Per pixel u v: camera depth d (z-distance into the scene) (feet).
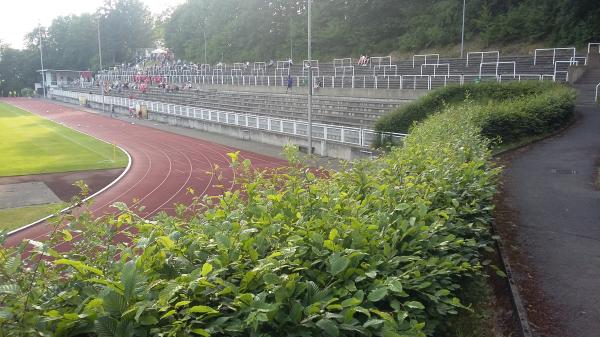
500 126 58.13
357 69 154.81
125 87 250.57
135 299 10.61
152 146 115.24
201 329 10.19
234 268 12.76
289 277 12.28
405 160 25.79
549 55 123.85
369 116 105.29
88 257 13.75
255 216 17.06
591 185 38.96
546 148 56.13
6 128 156.04
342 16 220.43
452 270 17.43
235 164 21.93
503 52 153.48
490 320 18.02
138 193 71.36
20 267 11.76
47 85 350.84
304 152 98.27
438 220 18.43
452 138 35.22
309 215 17.67
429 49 180.65
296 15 244.22
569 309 18.76
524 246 25.53
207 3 307.99
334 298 12.18
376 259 14.93
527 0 161.38
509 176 42.39
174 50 327.88
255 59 252.42
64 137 133.28
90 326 10.19
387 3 204.23
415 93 110.22
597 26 136.36
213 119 135.13
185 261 13.01
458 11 176.04
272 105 139.74
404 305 13.80
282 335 11.80
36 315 9.89
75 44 391.65
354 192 21.01
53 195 69.67
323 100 127.95
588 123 71.56
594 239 26.50
